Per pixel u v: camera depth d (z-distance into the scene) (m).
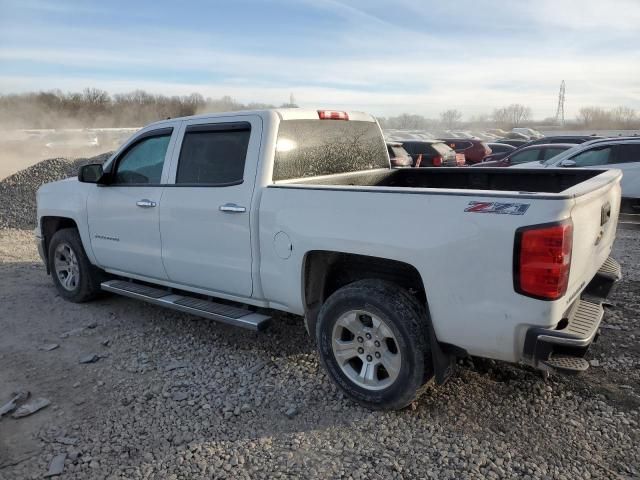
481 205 2.90
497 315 2.90
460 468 2.90
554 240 2.69
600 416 3.35
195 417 3.46
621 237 8.64
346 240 3.38
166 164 4.58
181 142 4.50
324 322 3.59
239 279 4.09
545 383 3.76
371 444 3.13
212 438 3.23
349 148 4.90
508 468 2.89
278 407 3.56
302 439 3.20
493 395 3.62
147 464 3.00
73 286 5.75
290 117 4.18
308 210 3.57
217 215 4.11
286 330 4.86
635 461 2.92
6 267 7.36
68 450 3.13
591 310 3.39
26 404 3.63
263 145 3.98
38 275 6.93
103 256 5.26
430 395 3.63
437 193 3.04
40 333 4.93
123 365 4.23
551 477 2.81
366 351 3.46
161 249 4.63
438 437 3.18
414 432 3.23
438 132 41.84
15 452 3.12
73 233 5.65
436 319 3.12
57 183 5.82
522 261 2.77
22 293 6.13
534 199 2.77
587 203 3.02
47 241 6.09
